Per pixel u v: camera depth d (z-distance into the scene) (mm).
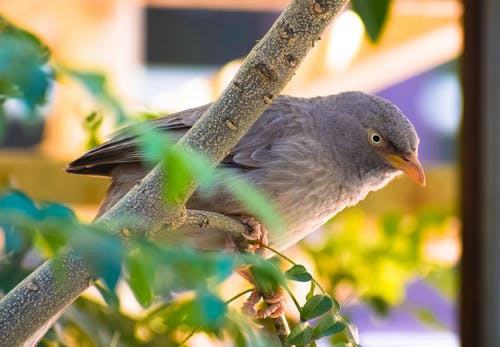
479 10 3143
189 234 2936
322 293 2830
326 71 3281
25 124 2656
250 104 2818
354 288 3148
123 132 2959
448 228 3184
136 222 2797
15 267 2879
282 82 2820
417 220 3172
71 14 3242
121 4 3266
